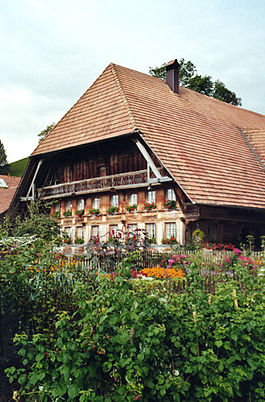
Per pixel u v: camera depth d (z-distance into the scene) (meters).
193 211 17.55
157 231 19.05
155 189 19.42
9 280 7.40
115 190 20.77
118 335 5.17
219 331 5.82
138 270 13.35
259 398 6.15
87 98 24.84
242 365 6.06
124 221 20.52
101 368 5.45
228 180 20.34
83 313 5.46
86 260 12.48
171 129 21.30
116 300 5.44
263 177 23.62
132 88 23.20
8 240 8.68
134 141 19.23
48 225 19.56
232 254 12.66
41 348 5.27
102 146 21.92
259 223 20.95
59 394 5.08
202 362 5.50
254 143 26.91
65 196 23.69
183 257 12.12
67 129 24.02
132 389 5.16
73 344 5.05
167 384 5.38
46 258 8.58
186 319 5.91
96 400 5.09
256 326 6.01
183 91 28.31
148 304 5.66
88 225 22.52
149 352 5.15
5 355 6.95
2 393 6.30
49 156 23.84
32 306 7.46
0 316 7.13
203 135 23.34
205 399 5.77
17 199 25.61
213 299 6.70
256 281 7.54
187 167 18.66
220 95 43.94
